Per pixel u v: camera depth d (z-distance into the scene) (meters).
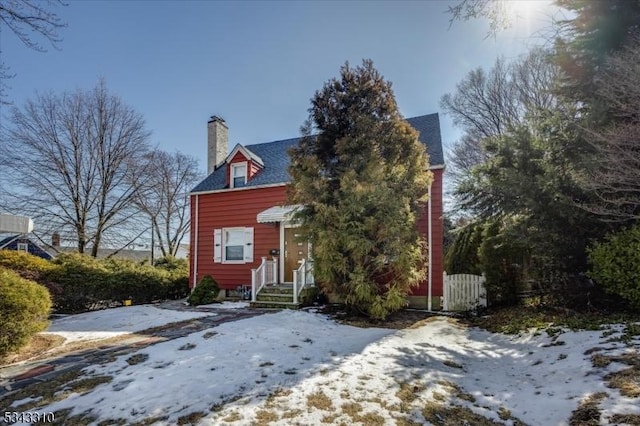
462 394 4.07
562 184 7.00
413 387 4.18
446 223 16.33
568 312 7.02
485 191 8.17
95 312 11.14
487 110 20.28
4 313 5.70
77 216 19.86
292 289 10.95
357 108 9.21
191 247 14.82
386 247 8.49
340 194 8.79
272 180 13.59
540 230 7.37
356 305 8.84
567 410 3.44
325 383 4.19
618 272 6.04
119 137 20.77
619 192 6.33
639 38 6.66
